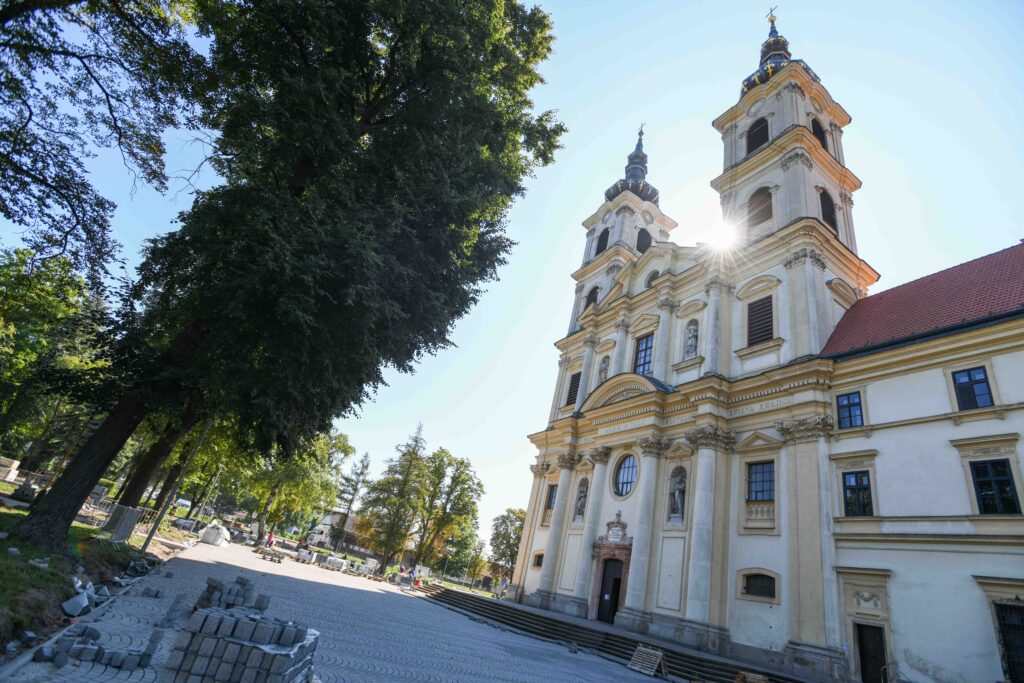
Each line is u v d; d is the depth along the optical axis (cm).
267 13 1347
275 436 1520
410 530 5153
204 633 498
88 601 839
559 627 2164
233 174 1570
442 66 1642
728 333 2534
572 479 3072
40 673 550
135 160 1416
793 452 1953
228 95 1441
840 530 1744
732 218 2812
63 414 3228
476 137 1736
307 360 1303
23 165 1223
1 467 3422
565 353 3838
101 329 1362
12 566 836
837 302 2362
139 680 602
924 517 1562
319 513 8219
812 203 2517
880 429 1762
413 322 1569
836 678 1559
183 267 1295
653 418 2520
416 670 964
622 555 2448
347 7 1484
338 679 766
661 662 1605
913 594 1513
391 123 1708
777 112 2903
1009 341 1559
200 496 4550
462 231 1611
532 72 1986
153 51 1332
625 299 3262
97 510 2809
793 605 1755
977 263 2006
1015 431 1464
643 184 4372
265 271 1163
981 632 1359
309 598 1728
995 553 1396
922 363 1741
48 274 1470
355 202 1410
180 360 1287
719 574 2016
